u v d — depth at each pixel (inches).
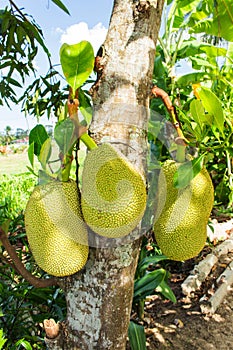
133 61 46.5
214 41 113.4
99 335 51.4
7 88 120.5
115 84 46.2
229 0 76.9
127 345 111.6
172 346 118.2
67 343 53.7
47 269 48.3
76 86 42.7
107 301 50.0
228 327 127.3
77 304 51.7
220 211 196.7
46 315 93.9
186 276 163.2
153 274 99.0
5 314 94.2
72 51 39.8
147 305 141.8
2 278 120.8
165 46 91.8
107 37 47.4
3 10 100.4
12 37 104.0
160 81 83.9
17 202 232.5
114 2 48.3
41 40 98.5
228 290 150.2
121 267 49.3
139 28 46.6
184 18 98.0
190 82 87.9
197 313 135.1
